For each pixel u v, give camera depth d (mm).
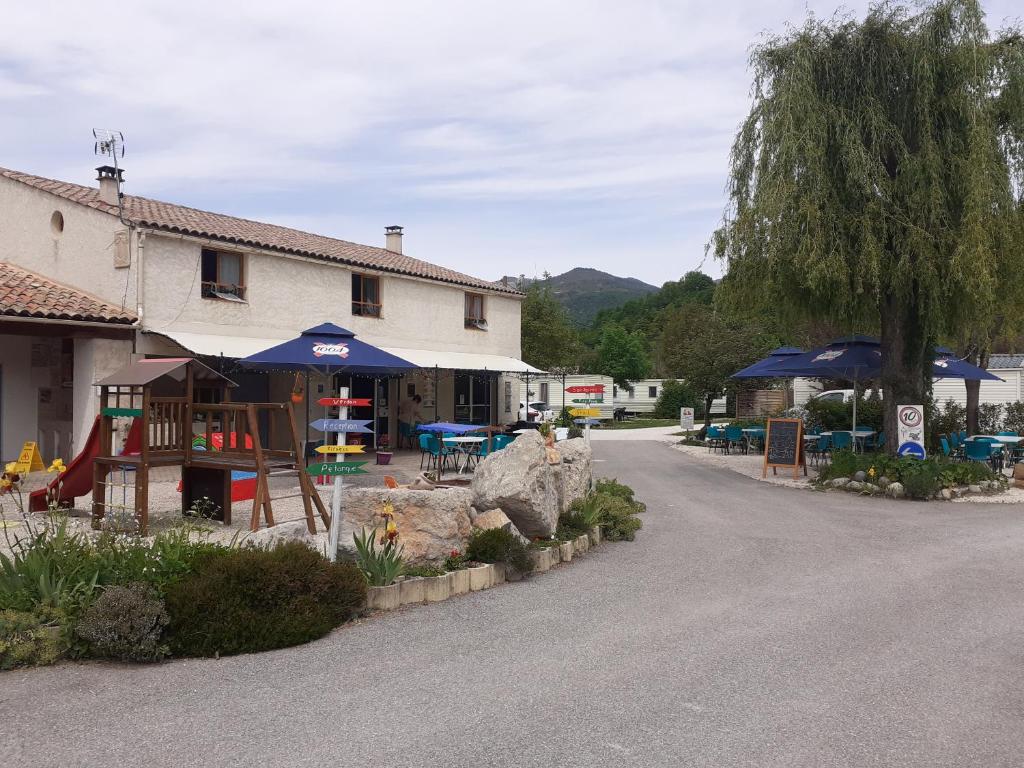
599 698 5113
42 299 15125
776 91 16328
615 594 7902
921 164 15469
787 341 33375
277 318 19094
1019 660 5934
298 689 5230
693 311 53438
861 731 4625
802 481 17781
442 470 17312
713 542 10750
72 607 5918
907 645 6277
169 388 14031
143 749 4301
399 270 22469
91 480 10688
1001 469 19453
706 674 5582
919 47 15602
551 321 43250
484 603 7531
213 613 5988
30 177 18875
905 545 10594
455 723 4688
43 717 4727
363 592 6941
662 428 43125
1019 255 15539
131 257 16062
